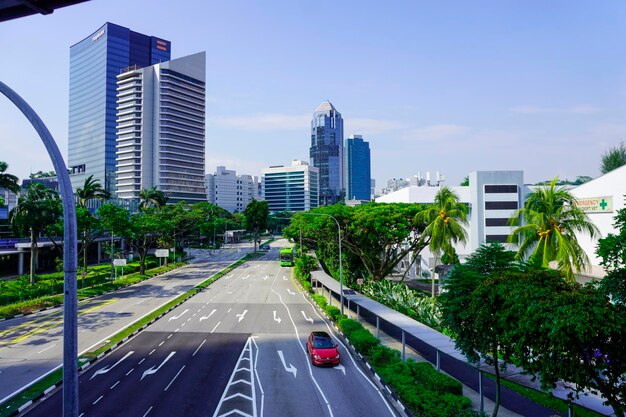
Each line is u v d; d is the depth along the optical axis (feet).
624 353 38.06
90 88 643.04
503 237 222.48
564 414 61.82
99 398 68.59
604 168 297.12
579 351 39.17
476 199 223.71
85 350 93.81
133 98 566.36
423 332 85.35
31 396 68.74
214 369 82.89
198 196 617.21
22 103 33.91
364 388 73.82
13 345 99.96
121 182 574.56
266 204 389.39
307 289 177.47
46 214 173.78
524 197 224.94
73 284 34.45
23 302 144.66
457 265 61.52
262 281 211.41
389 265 177.17
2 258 238.68
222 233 508.94
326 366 84.99
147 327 117.29
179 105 593.01
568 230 105.50
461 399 61.16
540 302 41.86
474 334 53.88
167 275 233.35
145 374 79.97
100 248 291.99
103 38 620.90
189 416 62.18
